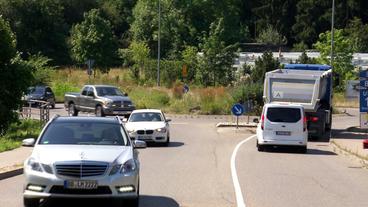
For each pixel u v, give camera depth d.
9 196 14.02
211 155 24.20
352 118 51.06
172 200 13.73
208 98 52.97
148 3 105.62
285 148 28.55
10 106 29.25
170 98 55.09
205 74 71.31
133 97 55.28
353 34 107.56
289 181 17.09
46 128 13.32
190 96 53.34
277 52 100.88
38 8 93.75
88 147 12.47
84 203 13.27
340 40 77.44
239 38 112.12
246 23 127.00
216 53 71.19
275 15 122.50
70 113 45.25
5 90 28.78
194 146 28.23
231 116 48.78
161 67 73.81
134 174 12.01
